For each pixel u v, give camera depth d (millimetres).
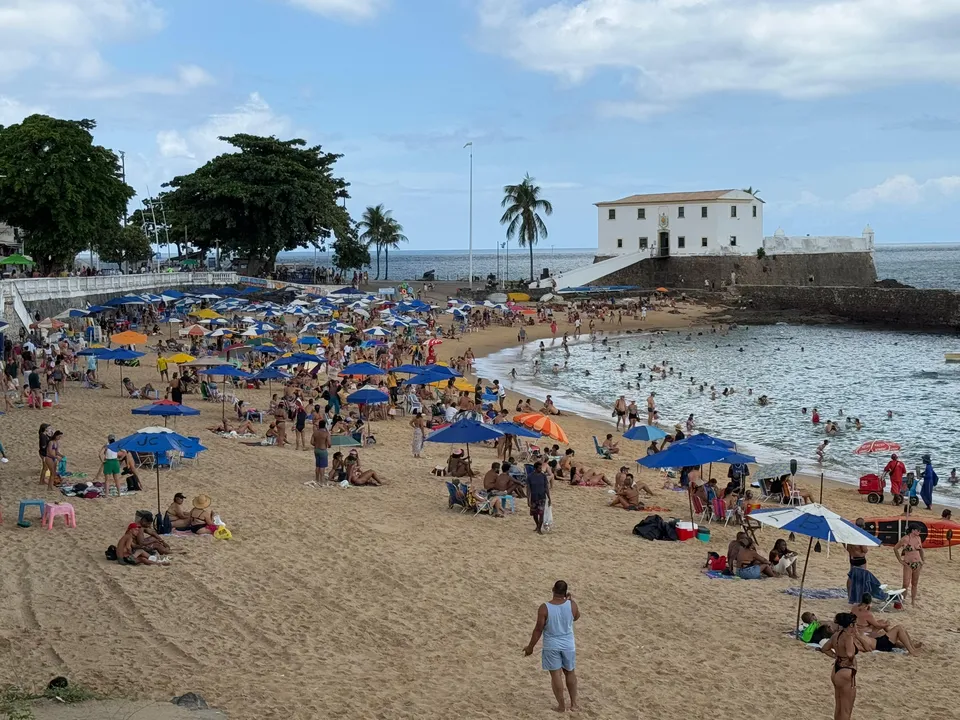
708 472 31844
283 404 35656
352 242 112750
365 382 42531
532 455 30703
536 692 13070
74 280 58281
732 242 110750
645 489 26750
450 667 13852
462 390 42250
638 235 113562
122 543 17938
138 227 114500
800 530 15844
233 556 18875
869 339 81250
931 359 66812
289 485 25641
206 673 13070
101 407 35906
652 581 18766
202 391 39656
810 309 99875
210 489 24609
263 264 101250
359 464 27281
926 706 13227
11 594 15938
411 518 23016
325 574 18047
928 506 27859
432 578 18125
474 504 23844
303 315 69125
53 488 23547
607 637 15539
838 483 31750
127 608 15602
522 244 110188
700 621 16531
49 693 11711
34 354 43312
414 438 30906
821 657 14938
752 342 78688
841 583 19312
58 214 66688
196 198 94062
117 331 58531
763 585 18844
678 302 103312
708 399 49625
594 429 40406
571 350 72375
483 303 94312
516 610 16594
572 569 19297
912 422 43062
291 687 12734
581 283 108250
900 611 17719
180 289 77438
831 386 54219
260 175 93562
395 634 15148
